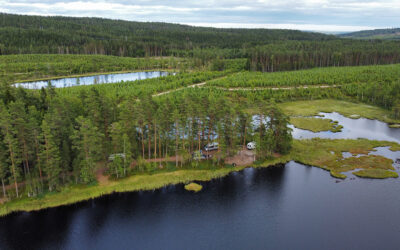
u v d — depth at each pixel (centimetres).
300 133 10331
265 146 7912
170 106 7969
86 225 5512
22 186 6288
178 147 7869
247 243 5153
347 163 7900
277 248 5031
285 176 7338
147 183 6688
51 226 5428
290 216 5872
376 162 7919
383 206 6147
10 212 5638
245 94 14500
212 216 5859
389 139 9731
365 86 15200
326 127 10906
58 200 5994
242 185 6906
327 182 7062
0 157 5644
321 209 6072
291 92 14938
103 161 7269
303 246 5072
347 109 13262
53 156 6069
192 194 6500
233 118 7594
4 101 7781
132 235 5319
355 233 5375
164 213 5912
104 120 7519
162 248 5034
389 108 13162
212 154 7931
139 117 7069
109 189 6425
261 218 5816
